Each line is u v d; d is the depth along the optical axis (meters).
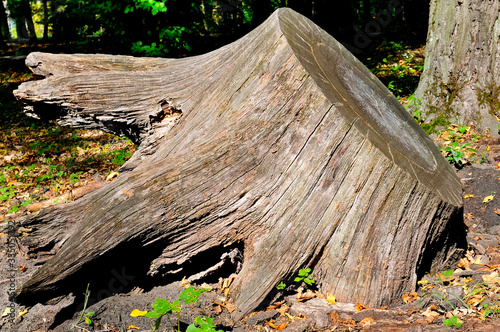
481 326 2.77
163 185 3.30
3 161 6.77
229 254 3.36
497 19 5.71
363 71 4.04
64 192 5.61
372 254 3.13
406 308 3.09
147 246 3.35
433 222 3.17
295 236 3.17
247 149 3.29
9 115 9.02
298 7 15.89
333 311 3.07
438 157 3.71
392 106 3.93
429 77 6.43
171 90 4.47
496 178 4.95
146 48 10.05
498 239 4.05
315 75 3.23
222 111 3.65
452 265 3.55
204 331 2.60
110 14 10.22
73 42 15.33
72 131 8.00
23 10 21.56
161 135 4.45
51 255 3.55
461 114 6.05
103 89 4.52
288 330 2.92
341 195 3.11
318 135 3.11
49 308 3.19
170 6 10.36
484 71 5.89
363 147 3.06
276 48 3.32
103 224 3.23
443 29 6.20
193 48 12.93
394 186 3.05
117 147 7.18
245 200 3.27
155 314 2.65
